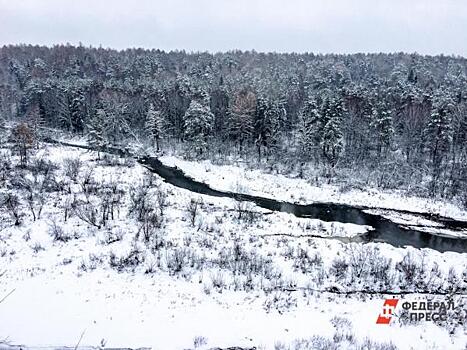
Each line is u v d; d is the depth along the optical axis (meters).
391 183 50.91
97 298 18.05
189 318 16.81
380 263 24.09
